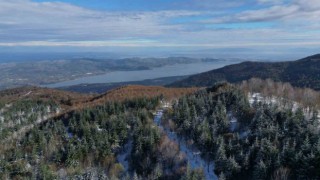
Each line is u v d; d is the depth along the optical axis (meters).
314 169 77.19
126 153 108.75
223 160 88.31
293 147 82.81
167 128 116.00
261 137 92.69
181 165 95.50
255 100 118.50
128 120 119.62
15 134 138.00
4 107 183.62
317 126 93.12
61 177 94.25
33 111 172.25
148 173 95.31
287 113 99.94
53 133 120.25
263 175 80.00
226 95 125.06
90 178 91.56
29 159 106.19
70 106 176.88
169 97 142.25
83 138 108.88
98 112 130.12
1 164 101.38
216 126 104.62
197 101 122.06
